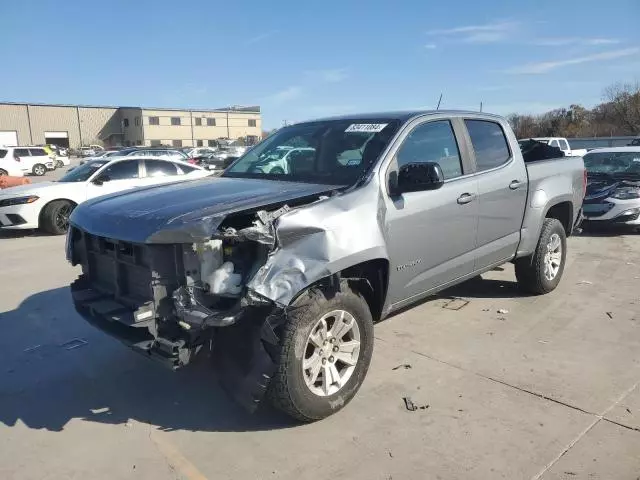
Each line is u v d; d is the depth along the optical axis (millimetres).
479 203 4828
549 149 7324
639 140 26562
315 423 3590
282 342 3299
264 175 4590
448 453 3215
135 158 12672
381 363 4441
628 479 2934
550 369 4277
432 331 5113
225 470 3131
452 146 4770
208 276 3256
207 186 4211
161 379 4320
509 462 3109
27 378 4395
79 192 11594
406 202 4098
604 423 3479
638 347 4676
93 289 4035
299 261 3283
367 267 3926
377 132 4375
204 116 90938
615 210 9828
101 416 3781
